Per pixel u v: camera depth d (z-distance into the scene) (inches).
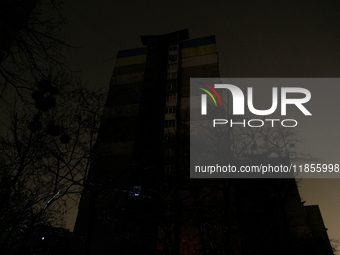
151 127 581.6
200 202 496.7
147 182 583.8
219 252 453.7
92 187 458.6
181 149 556.7
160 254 577.6
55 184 367.9
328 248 744.3
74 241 909.8
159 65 1467.8
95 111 404.2
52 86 240.5
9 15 165.6
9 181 346.9
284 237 574.2
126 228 636.1
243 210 532.4
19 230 386.9
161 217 522.9
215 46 1531.7
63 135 349.1
